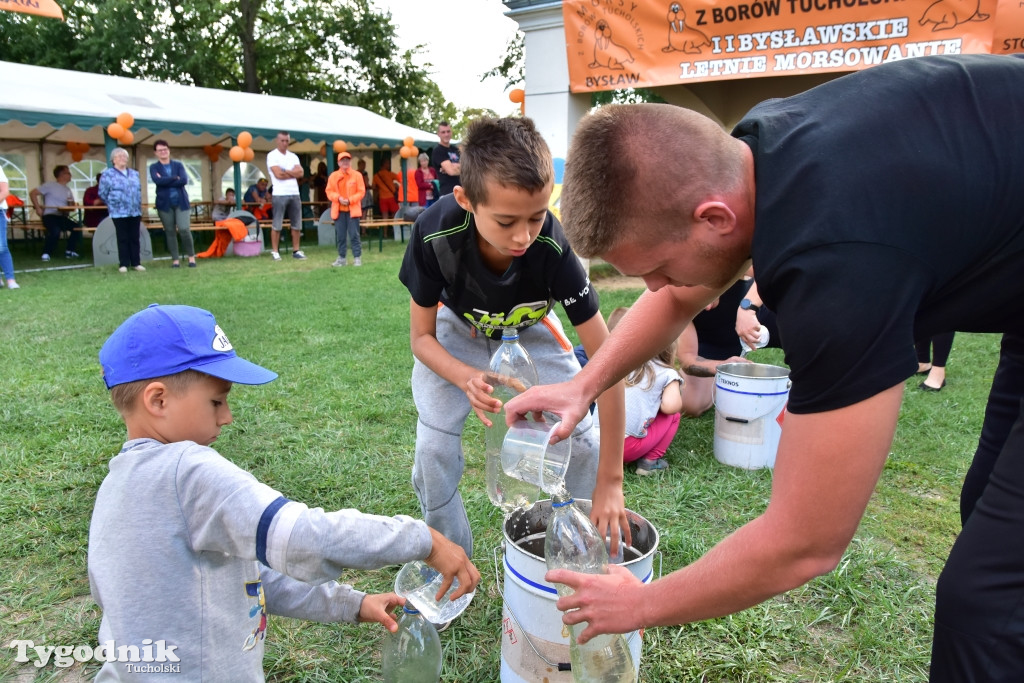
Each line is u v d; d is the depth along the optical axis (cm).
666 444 378
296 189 1355
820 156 125
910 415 462
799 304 122
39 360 557
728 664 229
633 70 762
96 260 1252
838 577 271
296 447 394
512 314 237
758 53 702
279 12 3116
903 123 128
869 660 233
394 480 355
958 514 332
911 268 121
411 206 1702
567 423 190
